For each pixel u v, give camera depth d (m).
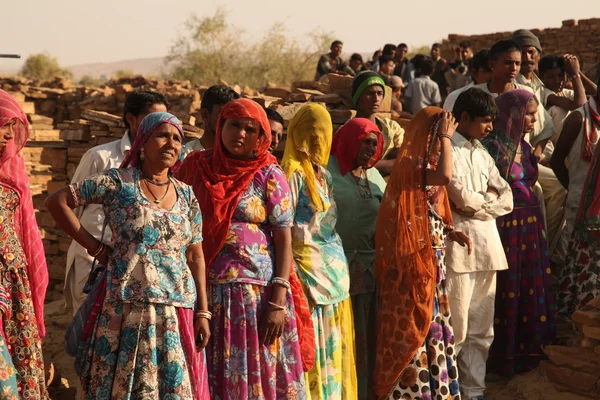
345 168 4.70
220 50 27.44
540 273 5.48
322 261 4.27
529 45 6.80
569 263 5.91
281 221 3.86
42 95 11.75
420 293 4.45
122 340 3.31
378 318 4.62
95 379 3.33
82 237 3.41
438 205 4.70
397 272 4.50
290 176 4.24
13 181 3.63
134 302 3.32
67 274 5.00
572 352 5.11
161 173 3.52
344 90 6.37
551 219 6.33
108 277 3.37
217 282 3.72
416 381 4.47
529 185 5.63
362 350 4.73
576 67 6.98
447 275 4.90
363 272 4.72
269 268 3.82
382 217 4.59
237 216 3.78
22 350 3.62
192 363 3.43
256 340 3.70
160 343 3.34
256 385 3.69
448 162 4.45
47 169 7.80
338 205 4.65
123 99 10.80
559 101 6.93
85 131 7.34
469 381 5.04
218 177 3.79
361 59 13.78
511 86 6.27
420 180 4.51
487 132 5.10
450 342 4.63
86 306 3.46
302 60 27.70
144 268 3.35
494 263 4.96
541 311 5.46
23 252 3.70
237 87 9.47
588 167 6.07
